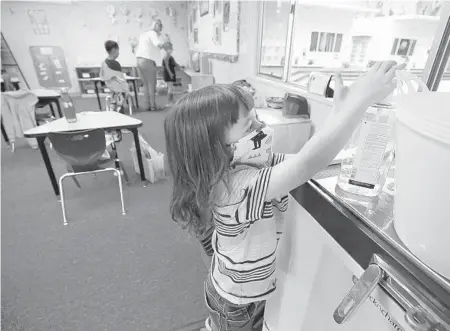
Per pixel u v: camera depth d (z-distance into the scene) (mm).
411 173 374
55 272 1651
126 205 2346
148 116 5031
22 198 2455
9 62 6234
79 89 6961
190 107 549
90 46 6711
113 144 2549
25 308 1424
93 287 1551
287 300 829
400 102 411
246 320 834
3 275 1626
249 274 714
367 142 548
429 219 357
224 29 3908
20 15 6051
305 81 2561
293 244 756
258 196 524
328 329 637
